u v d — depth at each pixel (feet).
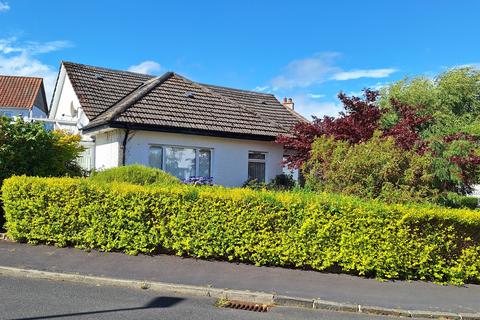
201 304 23.34
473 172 42.80
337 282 27.86
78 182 31.99
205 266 29.25
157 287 25.43
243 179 56.65
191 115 54.90
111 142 51.42
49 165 39.88
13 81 138.31
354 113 44.45
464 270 30.27
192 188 31.40
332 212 29.66
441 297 26.50
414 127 46.03
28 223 32.48
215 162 54.80
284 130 59.57
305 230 29.63
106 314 20.72
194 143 53.42
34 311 20.56
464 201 62.90
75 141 45.98
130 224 31.09
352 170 34.96
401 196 33.35
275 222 30.01
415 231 29.71
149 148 50.90
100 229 31.40
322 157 38.24
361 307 23.73
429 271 29.99
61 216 31.89
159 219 31.01
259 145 58.18
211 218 30.42
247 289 25.35
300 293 25.21
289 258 29.89
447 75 71.77
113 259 29.71
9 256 29.35
